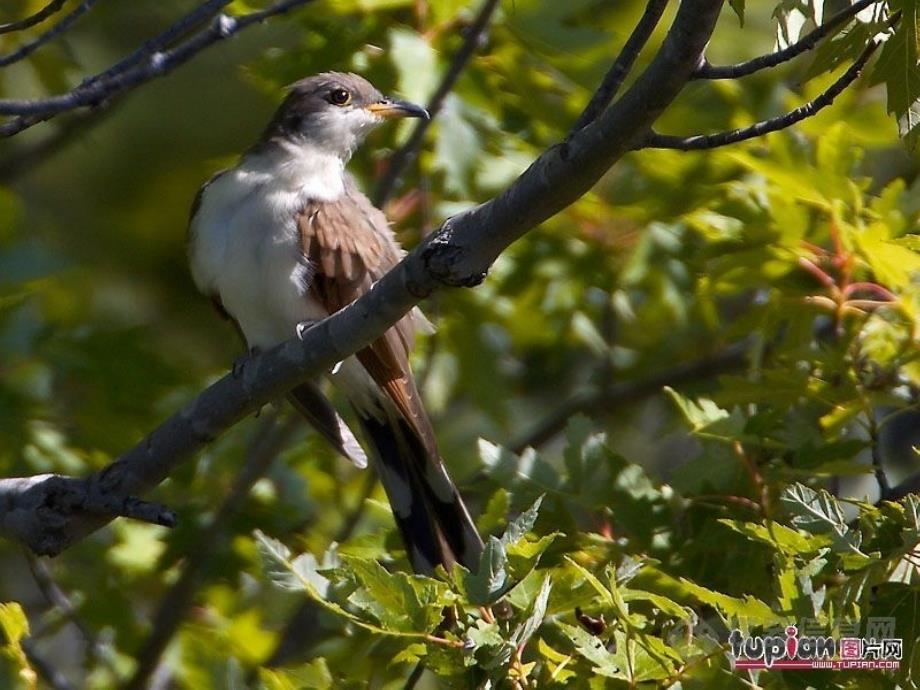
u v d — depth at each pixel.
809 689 6.97
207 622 11.80
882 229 9.57
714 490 8.96
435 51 11.38
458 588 7.13
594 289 13.79
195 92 16.23
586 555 8.72
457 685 7.11
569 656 7.29
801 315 9.93
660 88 6.55
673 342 14.59
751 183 11.57
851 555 7.29
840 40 6.92
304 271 10.09
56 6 7.68
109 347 11.65
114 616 11.80
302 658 11.04
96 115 13.43
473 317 13.02
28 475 11.53
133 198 16.28
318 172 10.59
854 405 9.17
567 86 11.97
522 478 8.89
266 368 8.17
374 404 10.33
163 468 8.44
